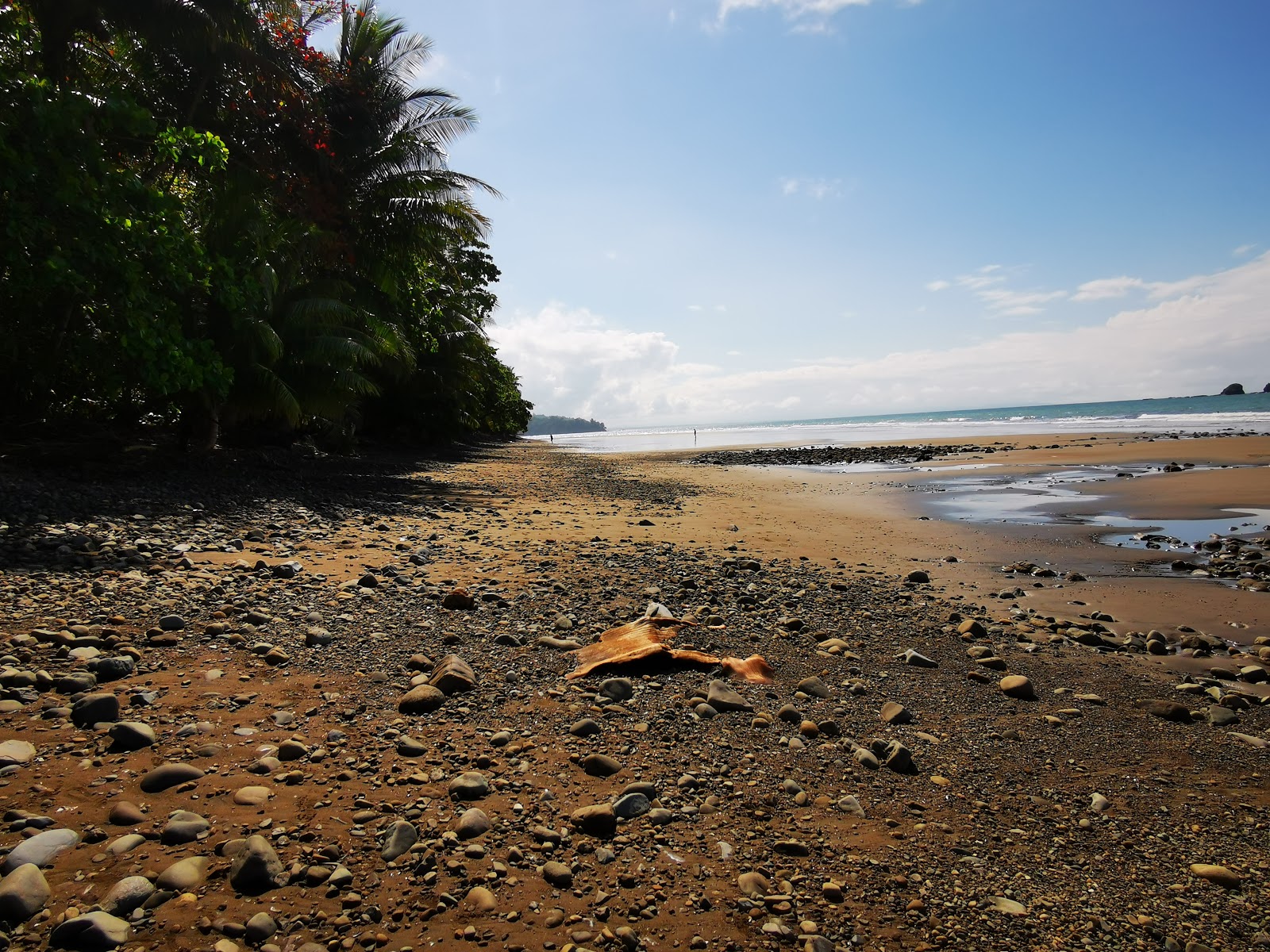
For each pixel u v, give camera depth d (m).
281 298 15.77
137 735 3.37
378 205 23.02
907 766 3.66
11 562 6.20
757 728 4.07
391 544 9.00
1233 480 17.31
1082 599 7.56
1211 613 6.97
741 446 50.94
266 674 4.40
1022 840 3.05
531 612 6.16
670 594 7.09
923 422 99.56
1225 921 2.54
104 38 16.30
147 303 11.09
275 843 2.69
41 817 2.72
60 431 14.26
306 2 21.42
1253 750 4.01
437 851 2.71
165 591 5.86
